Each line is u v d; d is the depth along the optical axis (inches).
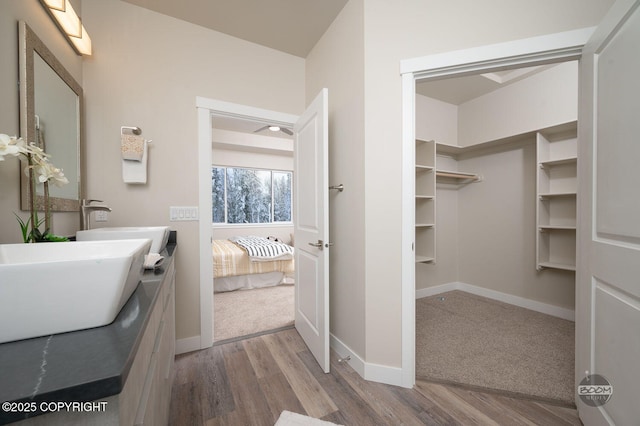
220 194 208.7
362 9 65.3
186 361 73.1
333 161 79.2
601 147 43.4
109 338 20.6
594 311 45.7
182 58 78.5
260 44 89.7
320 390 61.1
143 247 34.6
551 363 71.3
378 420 52.1
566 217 102.8
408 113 61.1
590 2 49.1
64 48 59.3
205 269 80.8
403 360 62.0
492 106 120.4
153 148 75.0
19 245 31.1
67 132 59.0
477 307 114.0
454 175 123.1
